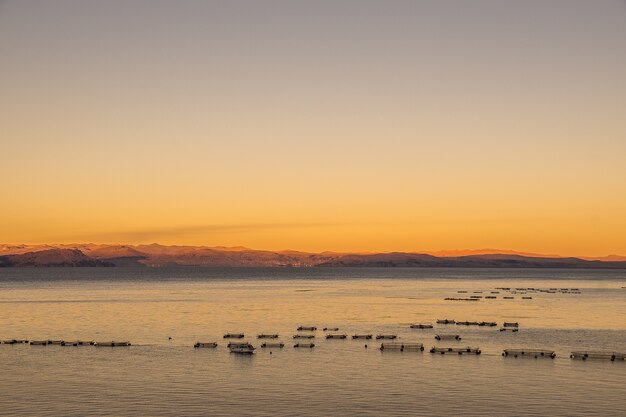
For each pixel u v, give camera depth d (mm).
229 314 164250
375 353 100312
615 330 130750
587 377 83250
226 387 77938
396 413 67625
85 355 98250
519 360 94250
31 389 76625
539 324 142625
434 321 148500
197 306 189625
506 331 128750
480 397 73562
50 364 91125
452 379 82125
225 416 66562
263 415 66875
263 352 101188
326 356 97688
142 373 85312
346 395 74312
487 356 97875
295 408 69188
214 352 101125
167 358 95875
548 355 96938
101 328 132375
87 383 79750
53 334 122750
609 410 68625
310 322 146125
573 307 189375
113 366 89750
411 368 88688
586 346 109062
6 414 67000
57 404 70500
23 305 191625
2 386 78125
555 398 73125
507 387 77938
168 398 73062
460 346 108125
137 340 114312
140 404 70625
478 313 169750
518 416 66625
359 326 138000
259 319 152125
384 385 78938
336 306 192625
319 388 77500
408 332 126875
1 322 143750
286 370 87438
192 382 80500
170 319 151000
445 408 69312
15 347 105562
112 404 70562
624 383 79938
